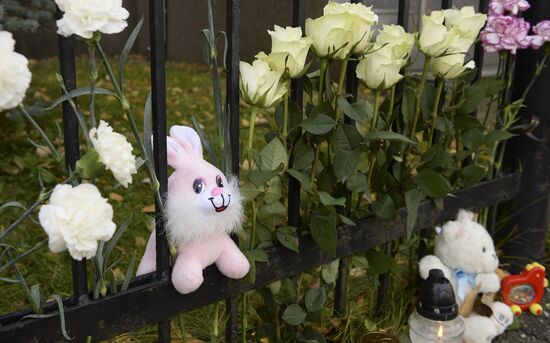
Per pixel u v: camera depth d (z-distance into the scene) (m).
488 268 1.80
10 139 3.39
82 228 0.96
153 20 1.14
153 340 1.70
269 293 1.60
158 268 1.27
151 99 1.20
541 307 2.04
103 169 1.03
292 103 1.45
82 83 5.14
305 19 1.43
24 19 3.41
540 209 2.21
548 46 1.93
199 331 1.73
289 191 1.52
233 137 1.34
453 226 1.81
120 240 2.31
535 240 2.25
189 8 5.39
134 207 2.63
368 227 1.68
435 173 1.67
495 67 3.17
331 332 1.75
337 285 1.74
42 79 5.32
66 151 1.12
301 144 1.48
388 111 1.67
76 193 0.98
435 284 1.63
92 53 1.06
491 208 2.16
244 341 1.54
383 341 1.67
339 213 1.63
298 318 1.51
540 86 2.08
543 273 2.02
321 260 1.59
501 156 2.11
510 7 1.86
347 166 1.49
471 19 1.60
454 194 1.92
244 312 1.52
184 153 1.25
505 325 1.84
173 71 5.77
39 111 3.53
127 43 1.12
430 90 1.73
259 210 1.47
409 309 1.92
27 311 1.14
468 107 1.81
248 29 2.06
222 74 5.73
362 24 1.36
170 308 1.30
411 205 1.64
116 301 1.21
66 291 1.97
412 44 1.51
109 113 4.29
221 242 1.29
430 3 2.07
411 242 1.90
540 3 2.03
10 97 0.90
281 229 1.48
